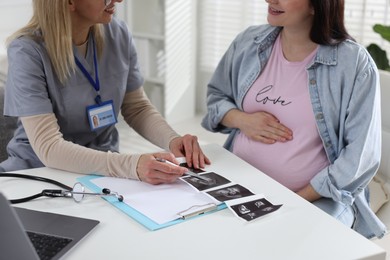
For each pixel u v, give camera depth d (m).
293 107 1.73
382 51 2.61
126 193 1.38
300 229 1.22
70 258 1.09
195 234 1.19
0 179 1.47
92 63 1.78
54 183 1.44
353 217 1.72
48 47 1.64
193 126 3.89
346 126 1.66
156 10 3.77
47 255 1.08
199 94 4.20
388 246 1.72
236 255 1.11
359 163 1.61
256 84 1.82
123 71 1.87
